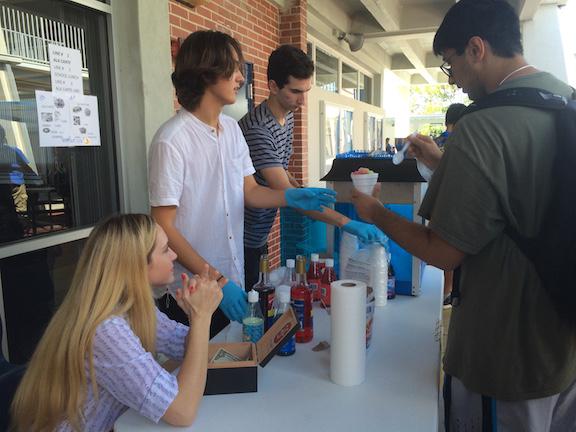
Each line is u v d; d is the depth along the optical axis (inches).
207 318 45.3
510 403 44.8
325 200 67.1
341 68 296.4
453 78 49.7
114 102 110.3
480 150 40.7
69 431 43.9
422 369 49.6
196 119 65.5
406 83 565.9
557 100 40.6
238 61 63.5
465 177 40.9
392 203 68.2
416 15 276.1
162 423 41.4
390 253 71.1
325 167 253.3
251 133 82.4
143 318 47.2
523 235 41.4
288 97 83.9
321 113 247.9
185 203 66.3
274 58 82.8
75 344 42.6
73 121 101.0
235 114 160.2
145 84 110.7
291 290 56.4
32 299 92.4
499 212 41.2
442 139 112.7
